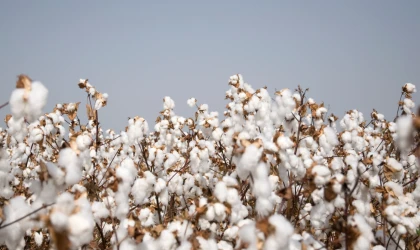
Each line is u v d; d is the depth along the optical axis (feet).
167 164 16.38
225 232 9.68
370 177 10.84
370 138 19.98
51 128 15.53
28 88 7.51
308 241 8.71
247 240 6.77
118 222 10.66
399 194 10.82
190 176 15.15
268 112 15.71
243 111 16.10
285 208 11.29
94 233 12.46
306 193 9.09
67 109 17.07
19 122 11.64
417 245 11.17
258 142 8.27
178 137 20.97
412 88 19.56
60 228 5.79
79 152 8.30
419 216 10.23
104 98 16.12
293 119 13.89
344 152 13.92
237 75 18.42
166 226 9.79
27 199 12.47
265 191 7.77
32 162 18.20
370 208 10.73
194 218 9.00
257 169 7.91
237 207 9.62
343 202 9.44
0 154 10.14
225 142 16.31
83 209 6.36
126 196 9.48
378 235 11.21
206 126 17.74
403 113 19.76
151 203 13.05
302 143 13.16
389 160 11.46
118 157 19.06
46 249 11.24
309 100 13.97
